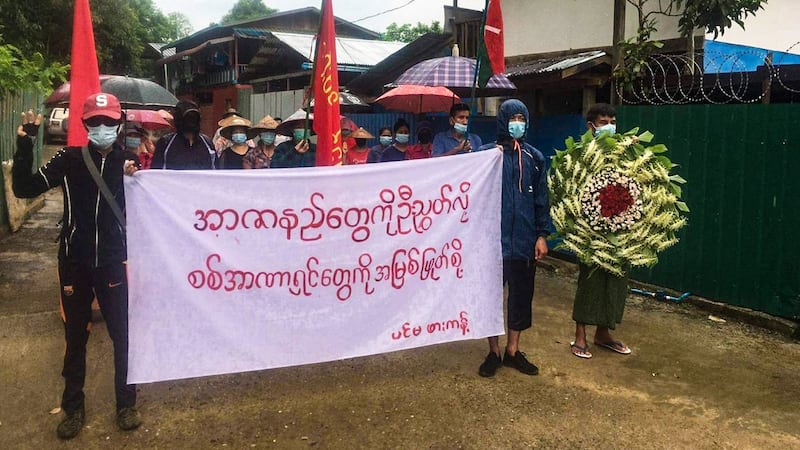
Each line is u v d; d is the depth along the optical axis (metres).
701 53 8.72
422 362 4.72
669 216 4.67
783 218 5.55
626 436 3.68
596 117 5.02
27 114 3.38
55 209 11.85
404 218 4.18
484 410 3.96
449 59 7.64
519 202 4.43
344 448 3.49
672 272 6.53
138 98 6.79
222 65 25.88
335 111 4.61
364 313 4.14
